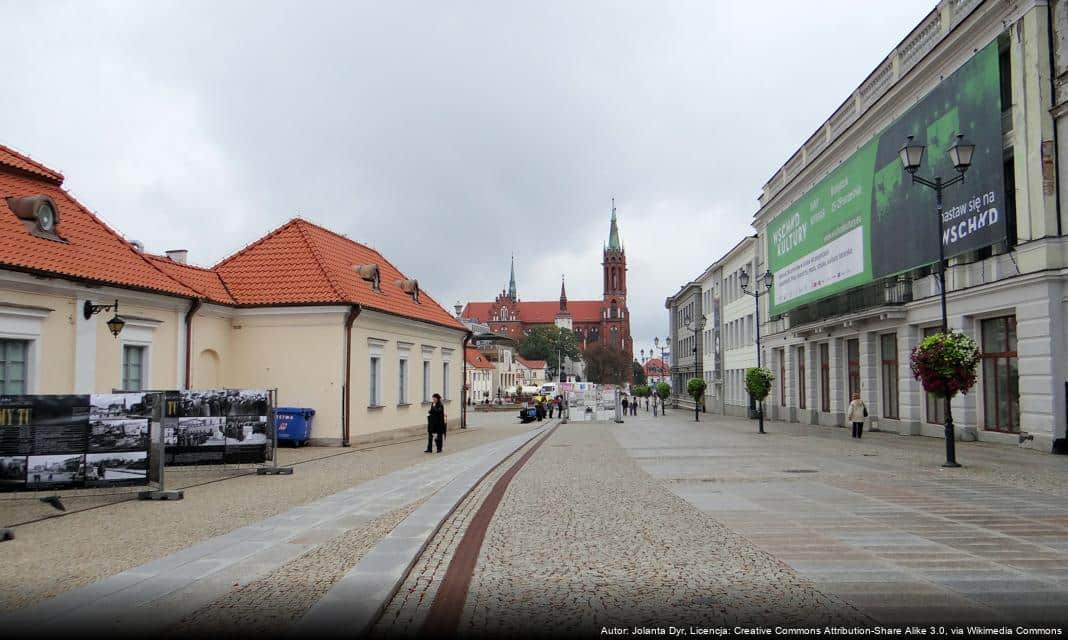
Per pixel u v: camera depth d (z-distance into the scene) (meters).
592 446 25.19
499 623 5.52
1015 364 20.83
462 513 10.55
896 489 12.54
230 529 9.29
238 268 26.59
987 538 8.35
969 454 18.80
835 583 6.50
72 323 17.05
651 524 9.43
